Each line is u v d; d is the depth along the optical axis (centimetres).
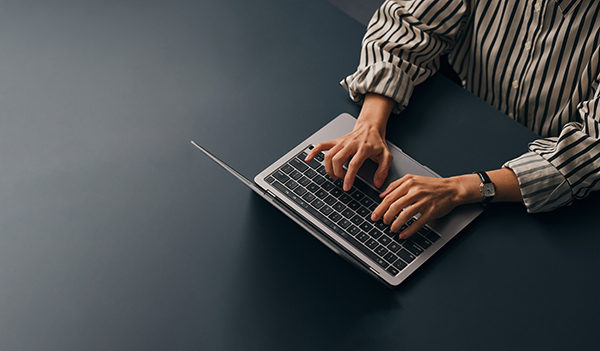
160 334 80
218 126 105
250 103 108
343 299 84
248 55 116
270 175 95
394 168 97
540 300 83
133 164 100
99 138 104
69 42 119
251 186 85
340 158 94
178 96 110
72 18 124
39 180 98
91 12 125
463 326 81
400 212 91
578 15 106
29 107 108
